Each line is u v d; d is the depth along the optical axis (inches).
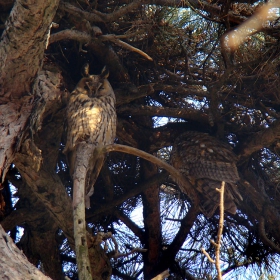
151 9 383.6
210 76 421.7
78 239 259.6
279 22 359.6
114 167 442.6
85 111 364.2
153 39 392.2
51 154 349.7
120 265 451.2
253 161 437.7
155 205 435.8
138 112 408.2
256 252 439.2
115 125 381.1
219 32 368.2
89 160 318.0
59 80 319.6
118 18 375.9
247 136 423.8
